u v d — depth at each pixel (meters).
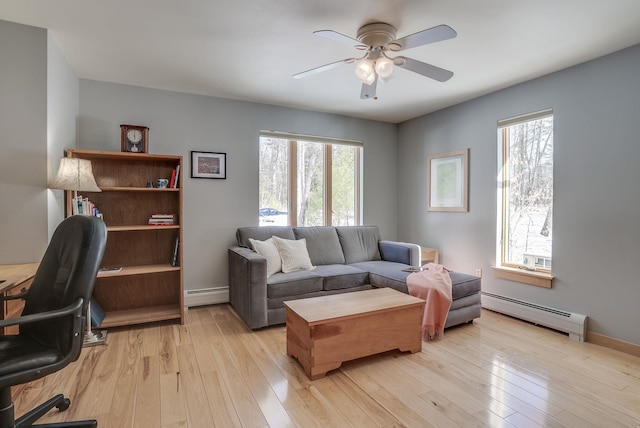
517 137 3.33
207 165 3.59
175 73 2.98
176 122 3.45
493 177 3.49
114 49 2.53
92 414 1.72
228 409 1.78
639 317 2.43
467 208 3.77
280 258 3.38
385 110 4.15
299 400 1.87
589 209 2.70
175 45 2.47
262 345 2.60
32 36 2.23
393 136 4.77
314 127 4.17
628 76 2.47
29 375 1.26
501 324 3.09
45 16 2.10
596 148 2.65
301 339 2.20
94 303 2.92
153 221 3.12
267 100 3.75
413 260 3.79
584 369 2.23
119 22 2.16
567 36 2.31
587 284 2.71
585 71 2.72
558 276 2.91
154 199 3.33
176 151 3.45
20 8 2.01
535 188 3.17
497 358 2.39
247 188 3.79
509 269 3.31
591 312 2.69
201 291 3.54
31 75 2.24
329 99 3.72
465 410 1.78
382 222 4.70
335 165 4.42
